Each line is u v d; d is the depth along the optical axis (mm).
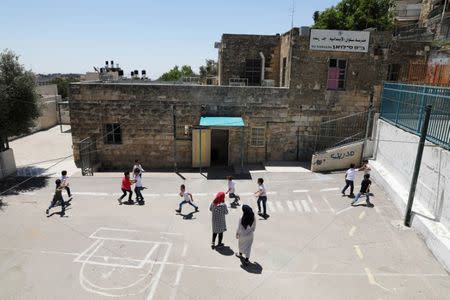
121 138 17672
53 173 16438
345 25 32719
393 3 33688
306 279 8031
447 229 9211
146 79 30297
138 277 8078
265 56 21688
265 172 16516
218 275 8164
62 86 54969
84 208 12164
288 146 18219
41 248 9375
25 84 15133
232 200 13047
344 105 17688
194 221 11164
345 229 10508
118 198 13188
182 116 17344
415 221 10211
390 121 14477
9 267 8461
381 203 12375
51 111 33094
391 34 16797
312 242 9750
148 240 9852
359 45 16891
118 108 17172
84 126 17453
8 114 14742
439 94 10602
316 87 17391
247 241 8367
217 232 9203
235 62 21844
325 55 17000
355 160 16656
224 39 21469
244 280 7977
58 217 11375
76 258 8883
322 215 11539
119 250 9297
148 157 17922
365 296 7441
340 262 8734
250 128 17781
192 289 7648
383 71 17266
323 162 16406
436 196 9922
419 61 20109
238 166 17750
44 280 7945
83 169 16266
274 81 21359
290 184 14703
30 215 11523
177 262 8711
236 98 17281
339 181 14977
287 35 18609
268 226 10766
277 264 8641
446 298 7379
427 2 37344
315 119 17844
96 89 16891
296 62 17031
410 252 9172
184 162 18016
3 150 15914
